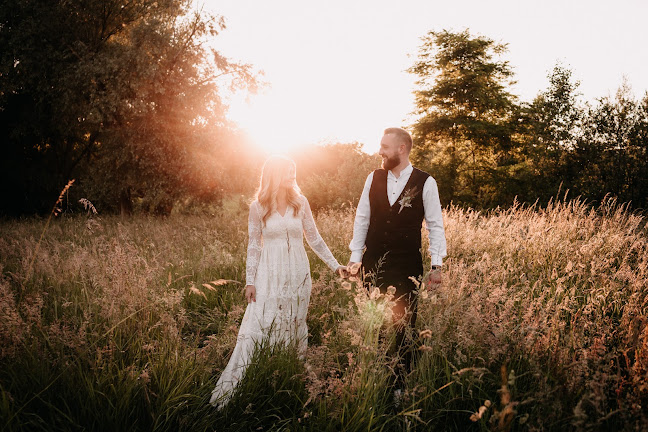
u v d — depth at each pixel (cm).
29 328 233
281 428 214
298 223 282
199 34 1605
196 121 1620
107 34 1728
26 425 185
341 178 2011
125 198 1783
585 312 256
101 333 267
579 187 1503
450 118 2830
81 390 207
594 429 167
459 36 2864
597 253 468
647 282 341
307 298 287
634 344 204
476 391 215
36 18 1569
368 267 282
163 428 204
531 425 175
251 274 277
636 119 1457
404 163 282
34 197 1873
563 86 1664
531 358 212
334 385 209
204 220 1208
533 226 561
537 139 1712
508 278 377
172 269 516
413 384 224
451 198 2606
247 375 238
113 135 1598
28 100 1748
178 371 236
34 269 416
